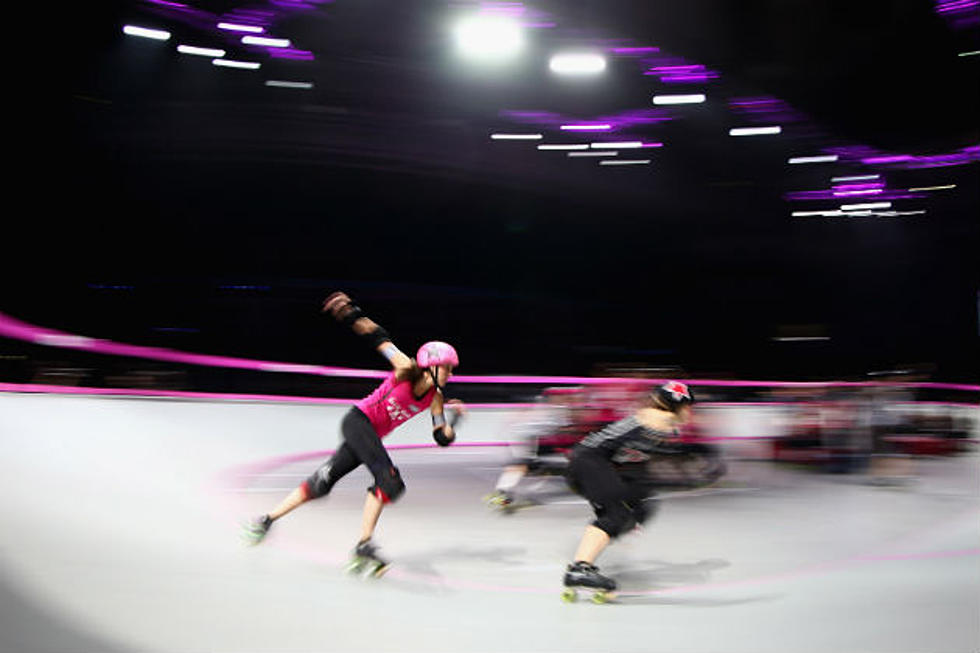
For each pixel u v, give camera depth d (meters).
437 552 5.71
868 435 9.52
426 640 4.00
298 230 32.59
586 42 31.55
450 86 32.34
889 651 4.04
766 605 4.73
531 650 3.92
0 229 27.08
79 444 8.63
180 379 17.05
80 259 28.38
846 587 5.11
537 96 33.25
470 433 13.10
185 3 28.69
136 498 6.60
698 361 29.08
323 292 26.61
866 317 33.62
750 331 31.30
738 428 14.27
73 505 6.17
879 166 33.69
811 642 4.13
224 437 10.48
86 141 28.86
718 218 35.25
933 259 33.38
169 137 29.70
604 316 28.97
